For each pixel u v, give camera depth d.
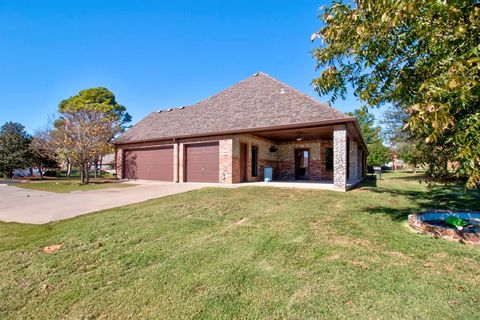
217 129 14.34
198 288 3.21
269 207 7.50
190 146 15.74
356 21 4.23
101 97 34.88
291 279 3.35
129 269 3.79
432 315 2.57
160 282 3.39
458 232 4.70
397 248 4.29
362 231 5.20
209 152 14.88
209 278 3.44
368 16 4.07
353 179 16.38
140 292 3.18
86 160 17.64
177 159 15.98
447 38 3.29
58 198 10.10
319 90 5.33
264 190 10.58
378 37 4.24
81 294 3.18
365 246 4.39
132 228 5.64
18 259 4.18
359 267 3.62
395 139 22.12
